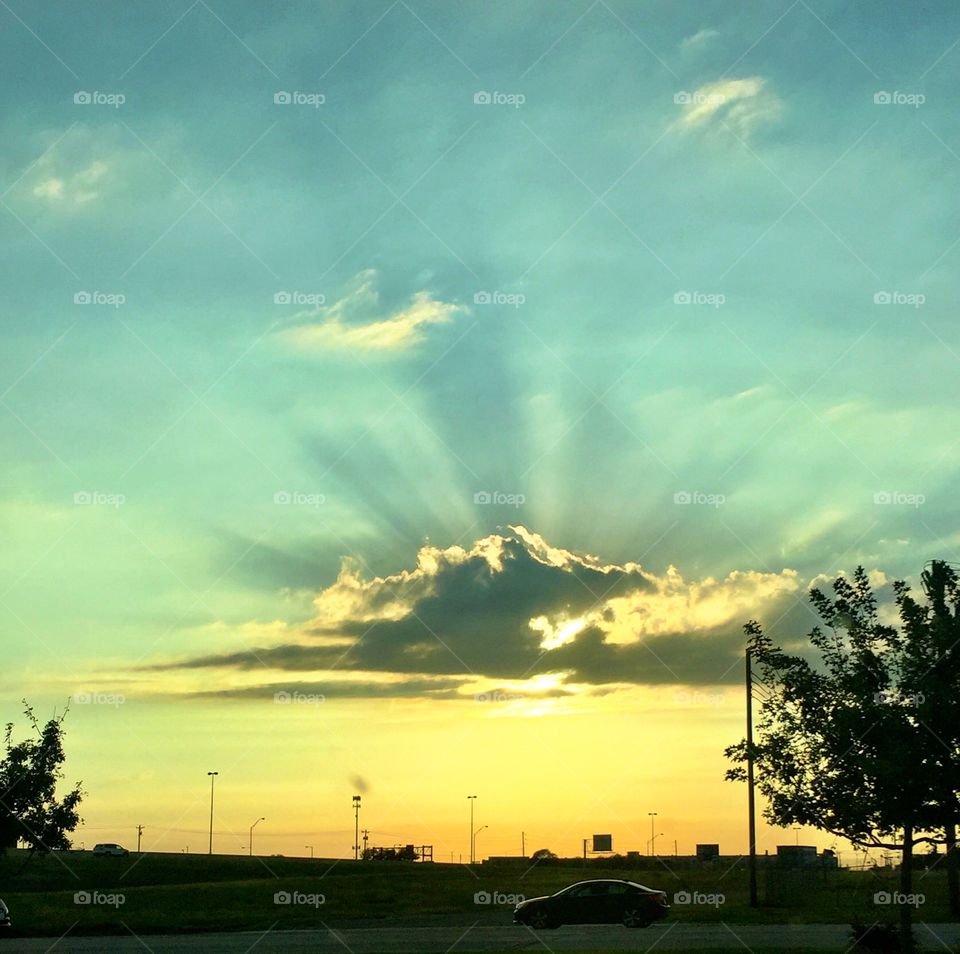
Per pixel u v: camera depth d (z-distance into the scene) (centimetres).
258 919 4712
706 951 2900
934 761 2322
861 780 2397
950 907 4784
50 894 6141
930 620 2403
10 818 5297
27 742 5406
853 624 2473
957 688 2339
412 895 6131
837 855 5756
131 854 9375
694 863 9794
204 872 8638
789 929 3938
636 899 4175
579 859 10062
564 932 3938
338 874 8112
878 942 2708
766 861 5697
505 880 7381
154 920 4622
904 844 2447
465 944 3388
